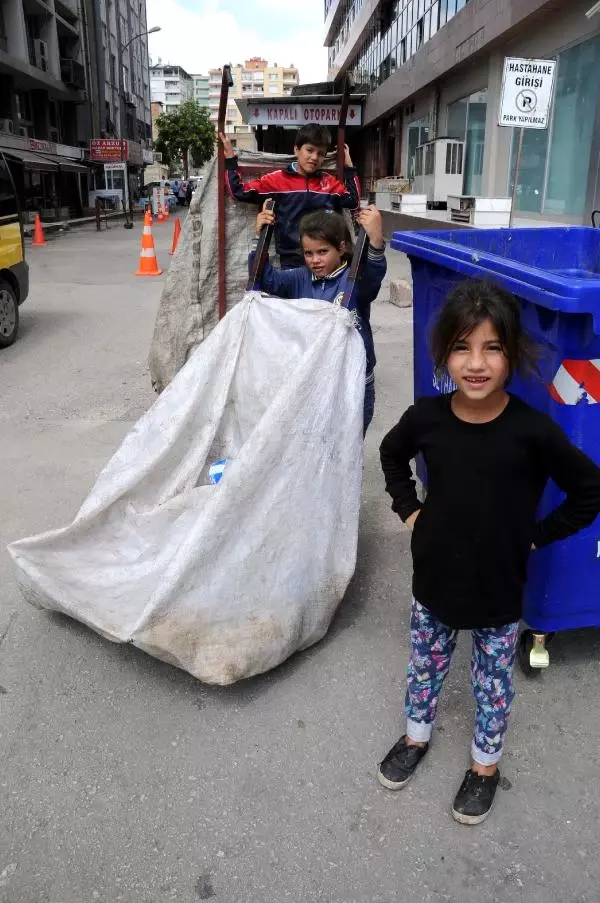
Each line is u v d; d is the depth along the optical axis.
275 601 2.65
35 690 2.69
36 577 2.85
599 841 2.07
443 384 3.21
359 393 2.83
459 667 2.79
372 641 2.96
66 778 2.30
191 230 4.79
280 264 4.45
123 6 58.03
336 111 25.06
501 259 2.56
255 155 4.86
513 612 2.00
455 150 20.97
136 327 9.13
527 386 2.42
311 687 2.70
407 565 3.54
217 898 1.92
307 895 1.92
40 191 34.75
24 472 4.66
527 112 7.71
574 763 2.34
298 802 2.21
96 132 47.69
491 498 1.88
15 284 8.40
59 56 40.47
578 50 13.67
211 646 2.55
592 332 2.06
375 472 4.64
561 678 2.72
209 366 3.05
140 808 2.19
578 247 3.87
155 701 2.63
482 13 17.38
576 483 1.86
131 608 2.68
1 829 2.13
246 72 194.88
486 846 2.06
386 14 31.89
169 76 173.75
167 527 2.88
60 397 6.26
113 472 3.00
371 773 2.32
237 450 3.13
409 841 2.08
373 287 3.06
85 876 1.98
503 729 2.15
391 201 22.30
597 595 2.52
